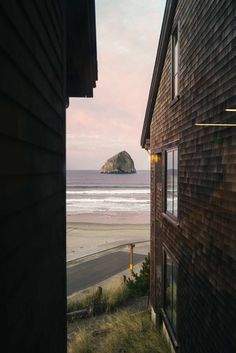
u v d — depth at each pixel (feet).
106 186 397.19
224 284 16.90
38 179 10.85
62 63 16.42
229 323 16.10
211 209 19.08
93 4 18.72
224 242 17.01
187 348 24.22
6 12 7.35
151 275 40.55
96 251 88.74
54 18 13.61
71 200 242.17
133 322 37.50
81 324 40.27
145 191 327.06
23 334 8.81
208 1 19.77
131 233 117.70
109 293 48.62
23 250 8.87
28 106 9.52
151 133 41.70
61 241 16.07
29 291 9.47
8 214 7.57
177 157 28.07
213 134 18.80
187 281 24.58
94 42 21.94
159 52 33.65
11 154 7.92
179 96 26.81
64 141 17.21
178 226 27.27
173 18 29.50
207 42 19.90
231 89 16.07
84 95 28.78
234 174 15.79
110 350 31.04
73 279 64.64
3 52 7.25
